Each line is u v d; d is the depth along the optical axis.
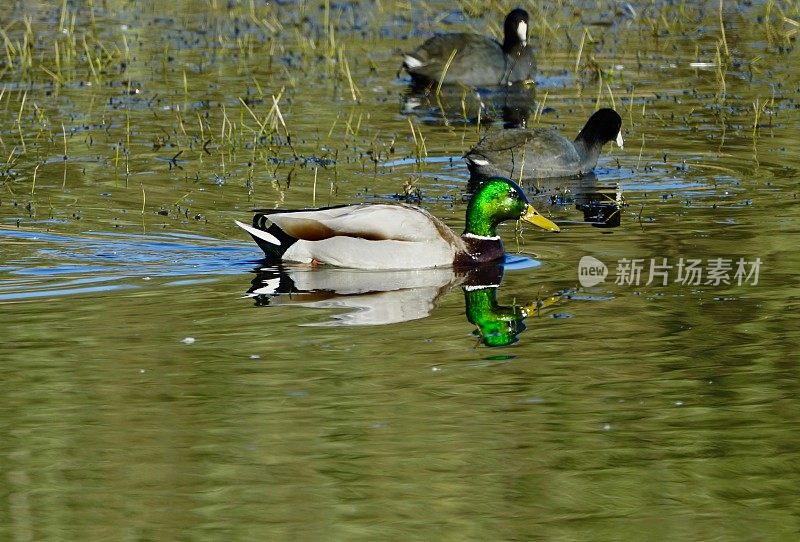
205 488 9.56
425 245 15.76
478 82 27.39
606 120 21.33
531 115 24.77
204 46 30.36
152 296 14.34
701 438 10.47
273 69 28.14
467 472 9.84
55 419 10.85
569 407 11.12
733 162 21.05
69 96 25.48
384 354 12.47
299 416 10.91
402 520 9.03
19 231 16.78
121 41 30.66
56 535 8.82
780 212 17.88
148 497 9.44
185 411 11.02
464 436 10.51
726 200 18.73
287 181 19.86
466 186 19.92
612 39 31.36
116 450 10.24
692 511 9.17
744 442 10.38
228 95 25.70
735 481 9.67
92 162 20.75
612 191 19.77
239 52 29.72
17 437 10.50
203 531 8.88
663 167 21.02
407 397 11.34
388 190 19.48
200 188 19.33
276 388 11.53
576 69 28.42
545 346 12.69
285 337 12.96
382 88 26.86
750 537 8.78
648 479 9.72
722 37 30.80
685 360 12.24
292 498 9.40
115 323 13.35
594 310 13.87
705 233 16.92
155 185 19.45
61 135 22.50
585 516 9.11
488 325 13.39
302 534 8.82
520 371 11.98
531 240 17.00
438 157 21.67
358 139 22.72
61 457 10.12
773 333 12.94
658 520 9.04
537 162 20.80
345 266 15.73
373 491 9.50
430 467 9.93
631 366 12.11
